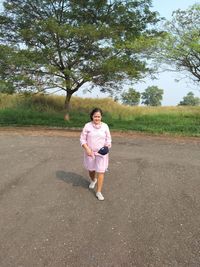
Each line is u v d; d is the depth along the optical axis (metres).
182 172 7.91
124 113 22.84
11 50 15.38
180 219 5.34
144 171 7.91
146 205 5.85
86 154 6.16
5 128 15.76
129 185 6.86
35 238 4.65
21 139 12.05
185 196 6.34
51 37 15.92
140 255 4.29
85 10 17.16
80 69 16.69
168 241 4.65
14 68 15.79
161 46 16.05
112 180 7.15
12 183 6.79
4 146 10.52
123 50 16.69
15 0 16.78
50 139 12.24
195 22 16.19
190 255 4.33
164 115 22.27
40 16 17.33
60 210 5.55
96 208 5.66
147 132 15.90
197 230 4.99
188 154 10.04
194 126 17.30
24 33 15.60
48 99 23.84
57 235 4.74
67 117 18.70
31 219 5.21
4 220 5.16
